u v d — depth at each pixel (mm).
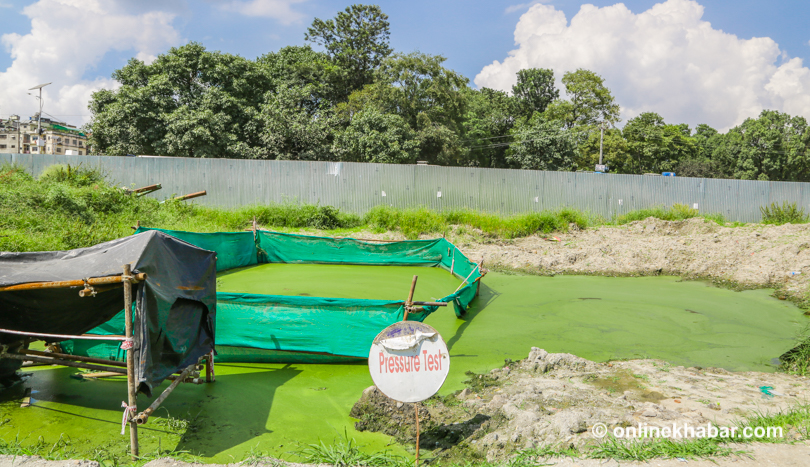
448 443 4066
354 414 4621
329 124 31094
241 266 12516
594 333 7332
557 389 4941
